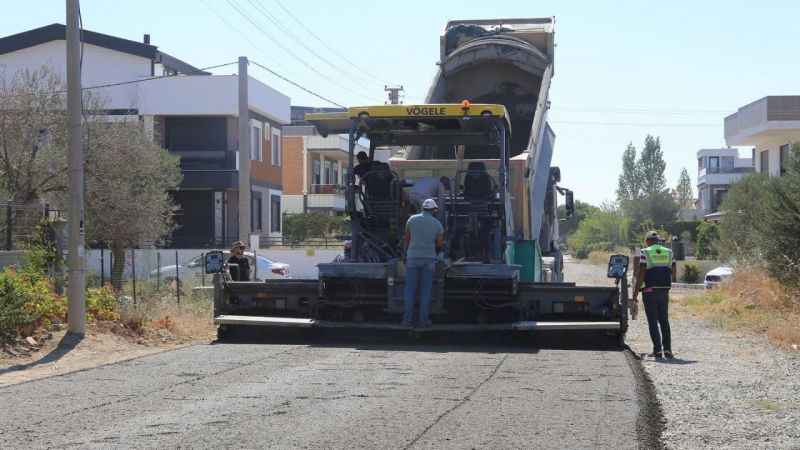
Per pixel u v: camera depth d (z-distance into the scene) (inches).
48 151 872.9
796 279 804.0
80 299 526.6
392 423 309.0
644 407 339.0
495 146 607.2
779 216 822.5
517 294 537.6
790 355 513.3
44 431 298.4
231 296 562.6
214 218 1551.4
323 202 2123.5
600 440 288.4
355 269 533.6
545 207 773.9
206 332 602.5
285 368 429.1
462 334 562.6
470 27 791.7
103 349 505.7
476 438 289.3
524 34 782.5
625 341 591.2
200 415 320.8
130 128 1017.5
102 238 967.6
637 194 3836.1
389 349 507.5
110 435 291.9
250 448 275.7
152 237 1029.2
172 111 1512.1
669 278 505.4
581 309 533.3
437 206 552.7
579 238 3499.0
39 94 900.6
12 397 356.5
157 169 1042.1
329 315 557.9
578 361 460.4
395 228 554.9
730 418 330.0
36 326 518.6
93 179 944.3
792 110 1435.8
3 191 778.2
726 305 815.1
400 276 531.8
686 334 634.2
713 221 2044.8
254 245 1248.8
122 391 368.2
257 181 1657.2
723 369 452.4
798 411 343.6
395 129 585.6
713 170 3651.6
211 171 1508.4
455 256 554.3
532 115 785.6
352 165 559.5
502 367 435.5
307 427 302.8
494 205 555.8
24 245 686.5
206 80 1513.3
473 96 789.2
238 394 360.5
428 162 629.3
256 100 1601.9
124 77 1588.3
